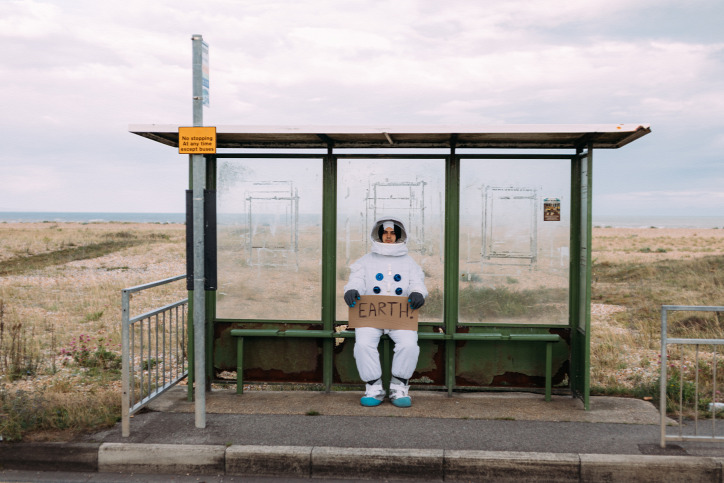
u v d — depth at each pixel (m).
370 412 5.23
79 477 4.24
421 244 5.86
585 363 5.32
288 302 5.99
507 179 5.78
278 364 6.04
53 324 10.59
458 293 5.86
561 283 5.79
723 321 10.41
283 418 5.04
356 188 5.89
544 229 5.77
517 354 5.85
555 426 4.85
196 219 4.72
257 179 5.96
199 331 4.77
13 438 4.49
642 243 49.28
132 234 44.94
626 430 4.77
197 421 4.79
